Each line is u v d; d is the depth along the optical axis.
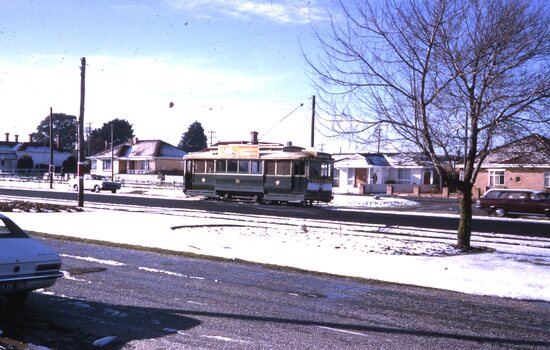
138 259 11.30
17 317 6.38
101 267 10.10
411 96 12.62
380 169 58.25
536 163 12.81
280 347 5.61
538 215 28.33
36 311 6.68
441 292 8.93
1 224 6.67
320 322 6.69
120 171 77.50
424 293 8.80
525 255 13.55
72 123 132.38
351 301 7.99
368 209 32.94
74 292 7.80
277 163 34.44
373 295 8.50
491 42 11.79
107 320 6.40
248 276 9.76
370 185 55.47
